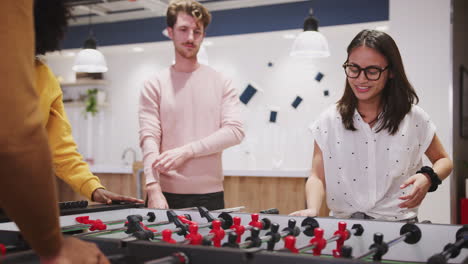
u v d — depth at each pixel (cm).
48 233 62
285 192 411
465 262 86
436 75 416
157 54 665
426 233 116
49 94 155
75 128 713
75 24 652
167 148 222
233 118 220
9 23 56
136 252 88
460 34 465
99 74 688
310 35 395
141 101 225
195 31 220
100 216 152
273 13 554
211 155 218
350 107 172
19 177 55
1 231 102
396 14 430
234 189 429
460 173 455
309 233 128
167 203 213
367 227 123
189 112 220
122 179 492
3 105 54
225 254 81
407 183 152
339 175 175
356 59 162
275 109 593
